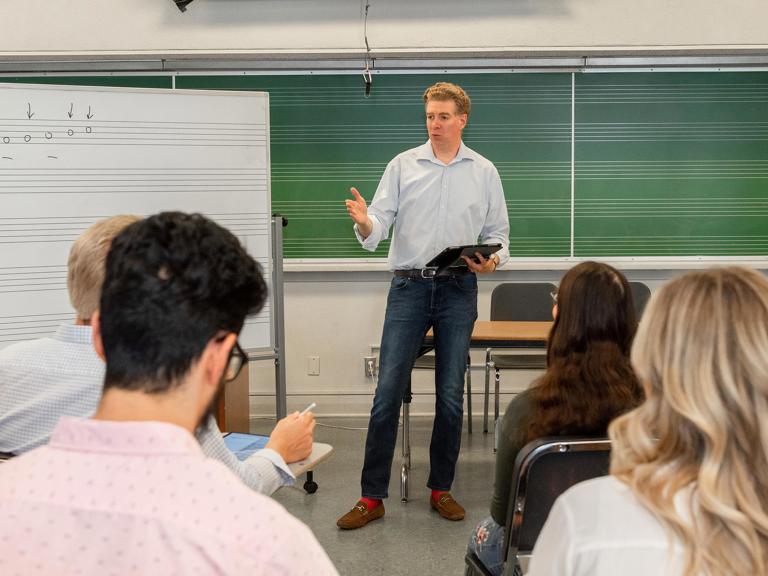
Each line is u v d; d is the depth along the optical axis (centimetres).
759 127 442
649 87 441
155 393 69
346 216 447
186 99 299
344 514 307
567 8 425
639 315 399
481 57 436
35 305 284
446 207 298
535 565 83
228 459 130
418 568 261
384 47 427
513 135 442
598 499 80
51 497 64
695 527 74
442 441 299
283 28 428
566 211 446
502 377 467
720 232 446
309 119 443
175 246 70
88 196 289
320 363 462
